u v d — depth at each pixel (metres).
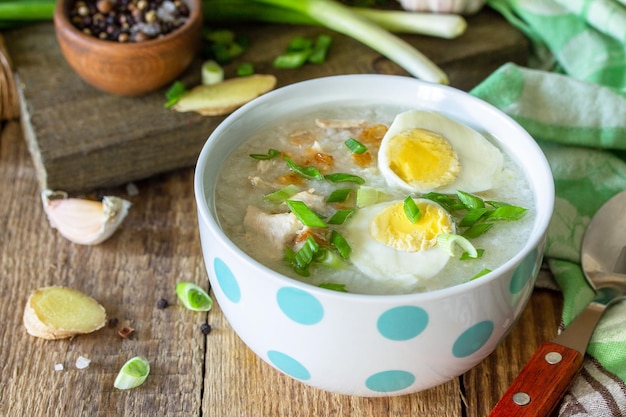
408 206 0.58
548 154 0.71
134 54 0.73
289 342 0.57
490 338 0.58
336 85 0.65
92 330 0.65
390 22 0.80
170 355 0.64
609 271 0.66
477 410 0.62
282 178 0.62
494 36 0.80
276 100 0.64
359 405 0.61
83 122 0.73
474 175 0.62
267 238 0.59
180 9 0.77
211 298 0.67
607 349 0.61
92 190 0.73
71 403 0.62
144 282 0.68
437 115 0.63
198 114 0.74
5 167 0.76
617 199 0.68
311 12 0.80
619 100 0.71
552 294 0.67
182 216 0.72
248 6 0.81
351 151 0.63
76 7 0.77
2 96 0.78
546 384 0.59
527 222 0.60
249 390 0.62
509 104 0.71
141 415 0.61
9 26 0.81
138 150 0.73
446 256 0.58
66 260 0.69
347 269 0.58
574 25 0.78
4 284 0.68
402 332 0.55
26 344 0.65
